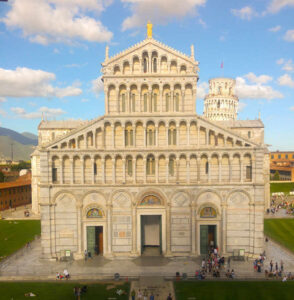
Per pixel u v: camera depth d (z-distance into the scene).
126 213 51.66
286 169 162.75
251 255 50.81
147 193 51.34
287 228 71.75
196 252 51.56
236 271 45.78
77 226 51.34
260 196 50.44
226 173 52.00
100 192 51.22
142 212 51.50
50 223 50.88
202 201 51.41
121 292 38.91
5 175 134.25
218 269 46.34
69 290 39.97
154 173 52.44
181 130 52.34
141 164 52.16
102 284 42.00
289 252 54.66
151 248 56.31
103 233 51.78
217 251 51.25
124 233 51.75
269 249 56.44
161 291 39.59
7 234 68.75
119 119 51.69
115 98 52.28
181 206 51.44
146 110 52.88
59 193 51.00
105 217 51.53
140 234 51.88
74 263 49.25
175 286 41.09
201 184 51.03
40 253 54.59
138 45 51.72
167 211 51.22
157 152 51.28
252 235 51.00
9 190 105.81
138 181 52.06
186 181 51.38
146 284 41.56
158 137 52.22
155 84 51.88
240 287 40.53
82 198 51.22
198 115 51.59
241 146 51.41
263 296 37.72
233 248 51.38
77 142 51.47
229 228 51.44
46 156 50.72
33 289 40.28
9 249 57.31
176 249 51.84
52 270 46.50
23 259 51.50
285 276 42.91
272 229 70.81
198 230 51.53
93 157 51.38
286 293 38.47
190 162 52.09
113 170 51.41
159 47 51.94
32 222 81.12
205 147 51.25
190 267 47.19
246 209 51.22
